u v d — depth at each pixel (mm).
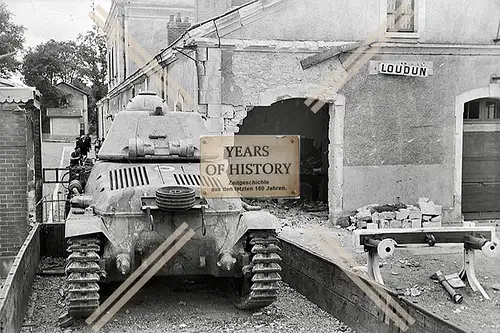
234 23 12414
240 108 12641
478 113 14328
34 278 8859
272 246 6980
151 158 7906
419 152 13688
